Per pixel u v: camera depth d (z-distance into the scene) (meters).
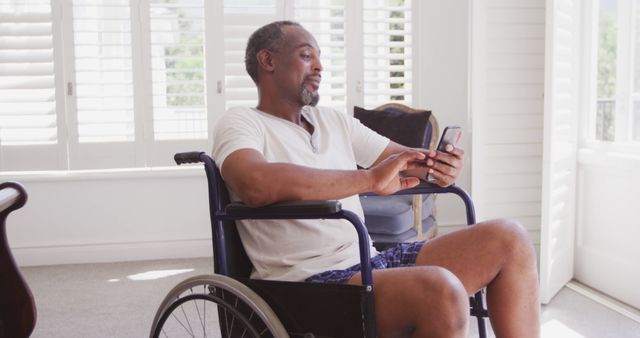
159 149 3.79
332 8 3.79
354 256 1.66
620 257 2.89
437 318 1.38
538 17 3.13
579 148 3.14
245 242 1.69
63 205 3.84
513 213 3.23
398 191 1.76
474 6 3.10
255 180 1.47
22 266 3.80
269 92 1.73
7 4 3.65
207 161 1.57
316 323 1.46
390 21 3.88
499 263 1.60
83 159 3.75
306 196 1.47
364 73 3.90
